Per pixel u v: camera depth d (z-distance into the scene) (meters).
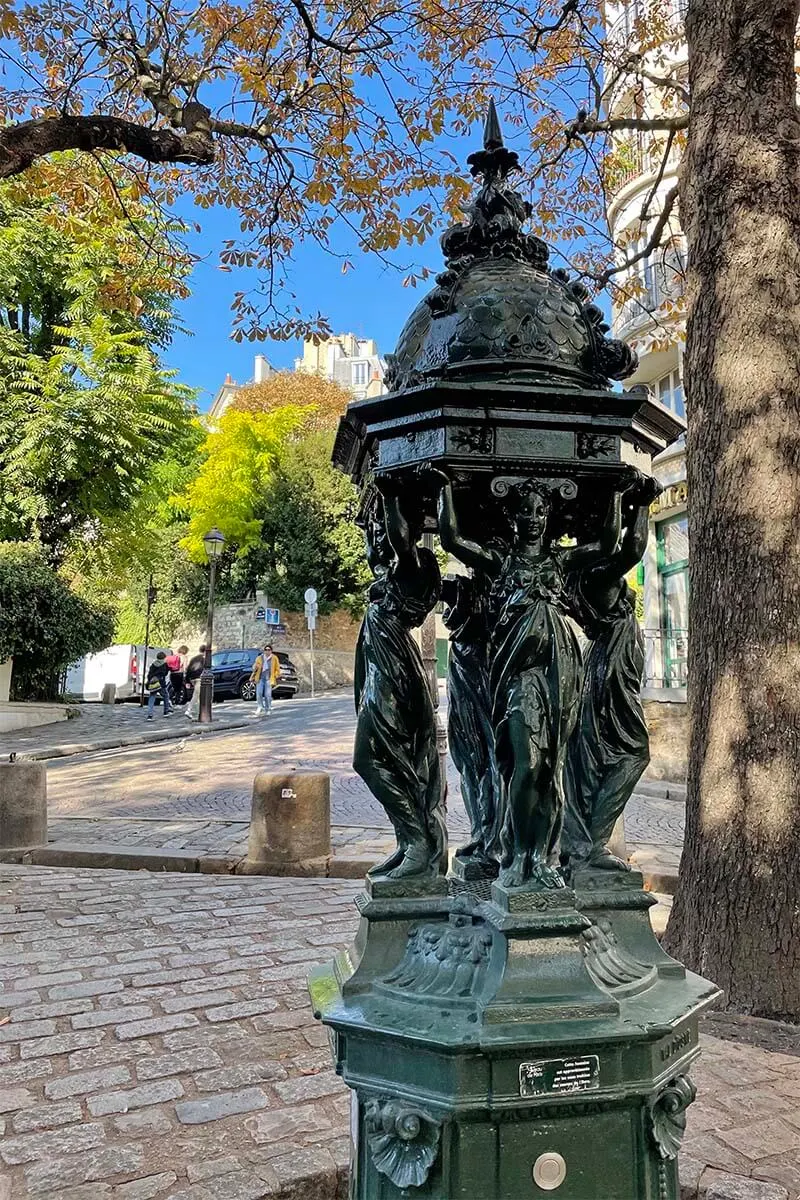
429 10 7.46
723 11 4.42
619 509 2.10
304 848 6.98
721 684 4.11
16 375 21.00
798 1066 3.26
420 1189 1.72
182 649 26.27
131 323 22.61
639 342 15.88
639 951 2.14
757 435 4.12
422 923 2.08
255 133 7.24
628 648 2.31
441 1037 1.67
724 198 4.33
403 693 2.20
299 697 29.48
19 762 7.70
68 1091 3.11
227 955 4.75
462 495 2.15
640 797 11.40
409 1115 1.72
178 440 23.44
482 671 2.48
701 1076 3.17
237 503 34.62
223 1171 2.55
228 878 6.76
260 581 35.59
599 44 7.59
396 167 7.68
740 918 3.88
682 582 16.55
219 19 7.08
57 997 4.08
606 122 7.21
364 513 2.56
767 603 4.03
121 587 27.66
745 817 3.94
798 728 3.94
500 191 2.32
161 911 5.71
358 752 2.19
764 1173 2.49
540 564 2.01
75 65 6.82
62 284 22.38
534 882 1.87
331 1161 2.60
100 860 7.19
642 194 15.42
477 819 2.41
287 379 46.66
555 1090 1.69
